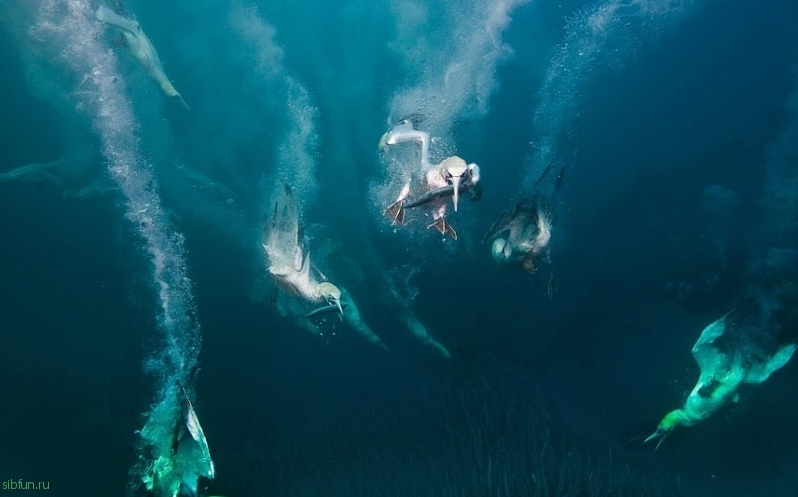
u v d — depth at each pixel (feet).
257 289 32.19
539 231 24.47
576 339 28.91
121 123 40.14
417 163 22.24
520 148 38.40
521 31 47.47
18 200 36.09
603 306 30.07
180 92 45.16
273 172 39.06
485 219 34.50
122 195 37.09
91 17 38.29
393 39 48.29
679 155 37.42
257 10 50.70
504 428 24.80
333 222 34.83
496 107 41.29
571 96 42.29
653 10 47.80
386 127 40.63
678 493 22.04
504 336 29.19
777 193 33.65
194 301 31.65
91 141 39.29
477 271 32.45
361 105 43.73
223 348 29.40
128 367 27.96
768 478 22.21
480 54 45.27
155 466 21.90
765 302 26.37
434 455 23.99
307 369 28.53
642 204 34.58
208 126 42.60
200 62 47.93
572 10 47.44
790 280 27.40
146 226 35.55
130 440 24.48
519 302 30.76
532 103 41.34
